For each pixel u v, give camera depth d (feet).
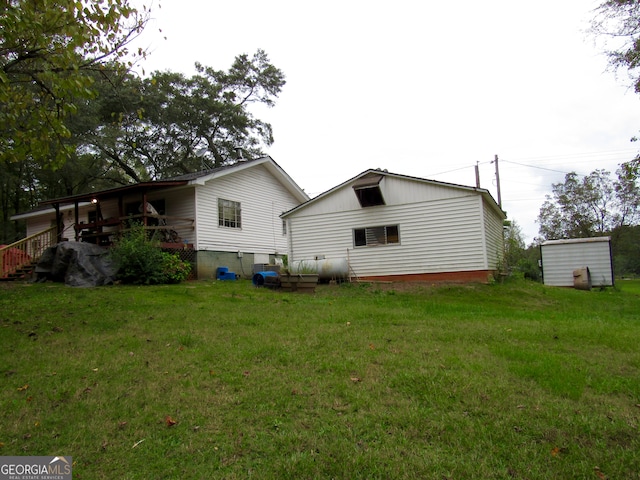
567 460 9.41
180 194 55.11
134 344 18.78
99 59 23.59
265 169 66.95
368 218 52.42
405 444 10.09
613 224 127.75
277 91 107.55
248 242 61.82
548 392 13.23
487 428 10.80
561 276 59.77
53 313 25.77
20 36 19.98
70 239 66.74
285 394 13.06
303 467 9.12
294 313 27.32
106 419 11.62
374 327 22.82
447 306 32.30
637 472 9.00
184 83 96.32
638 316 30.68
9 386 13.91
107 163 93.35
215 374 14.88
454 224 48.19
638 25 33.81
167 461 9.57
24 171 79.15
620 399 12.86
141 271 43.55
